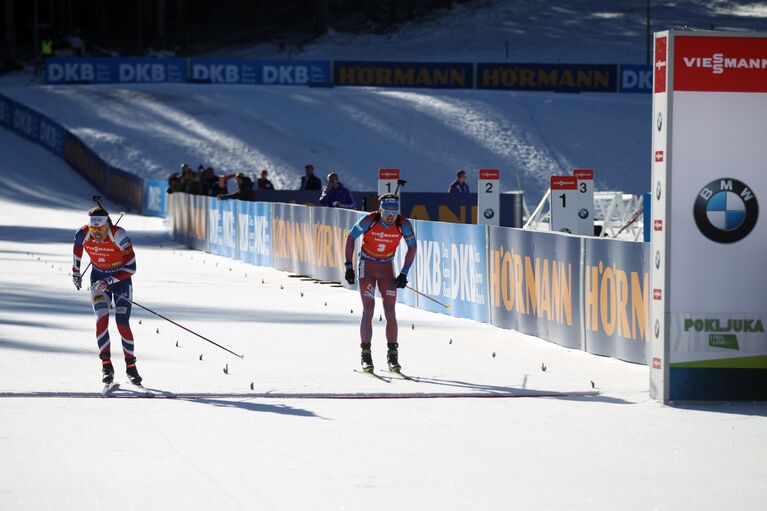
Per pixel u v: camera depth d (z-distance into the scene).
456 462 23.86
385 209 36.25
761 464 23.80
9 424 27.61
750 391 31.47
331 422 28.20
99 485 21.80
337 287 66.75
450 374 35.94
